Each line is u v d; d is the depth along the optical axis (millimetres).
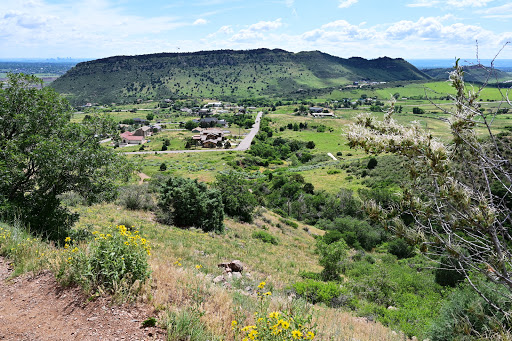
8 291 4691
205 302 5055
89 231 9789
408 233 2400
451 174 2307
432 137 2377
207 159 81688
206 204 20234
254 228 25281
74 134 10680
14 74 9984
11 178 8695
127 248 5012
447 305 6141
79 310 4254
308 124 140000
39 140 9367
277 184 52719
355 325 7621
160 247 12180
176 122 170750
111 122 11367
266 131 128750
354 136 2574
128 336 3820
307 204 42188
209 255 13398
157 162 76312
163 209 20016
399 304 11961
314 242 26562
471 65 2480
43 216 9016
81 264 4875
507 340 2396
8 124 9859
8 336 3711
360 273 16594
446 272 14133
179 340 3865
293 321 3826
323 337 5004
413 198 2387
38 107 10023
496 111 2227
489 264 2164
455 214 2279
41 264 5473
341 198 39406
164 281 5430
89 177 10391
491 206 2139
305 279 12586
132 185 27297
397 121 2674
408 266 18859
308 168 70812
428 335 6617
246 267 13039
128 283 4797
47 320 4051
